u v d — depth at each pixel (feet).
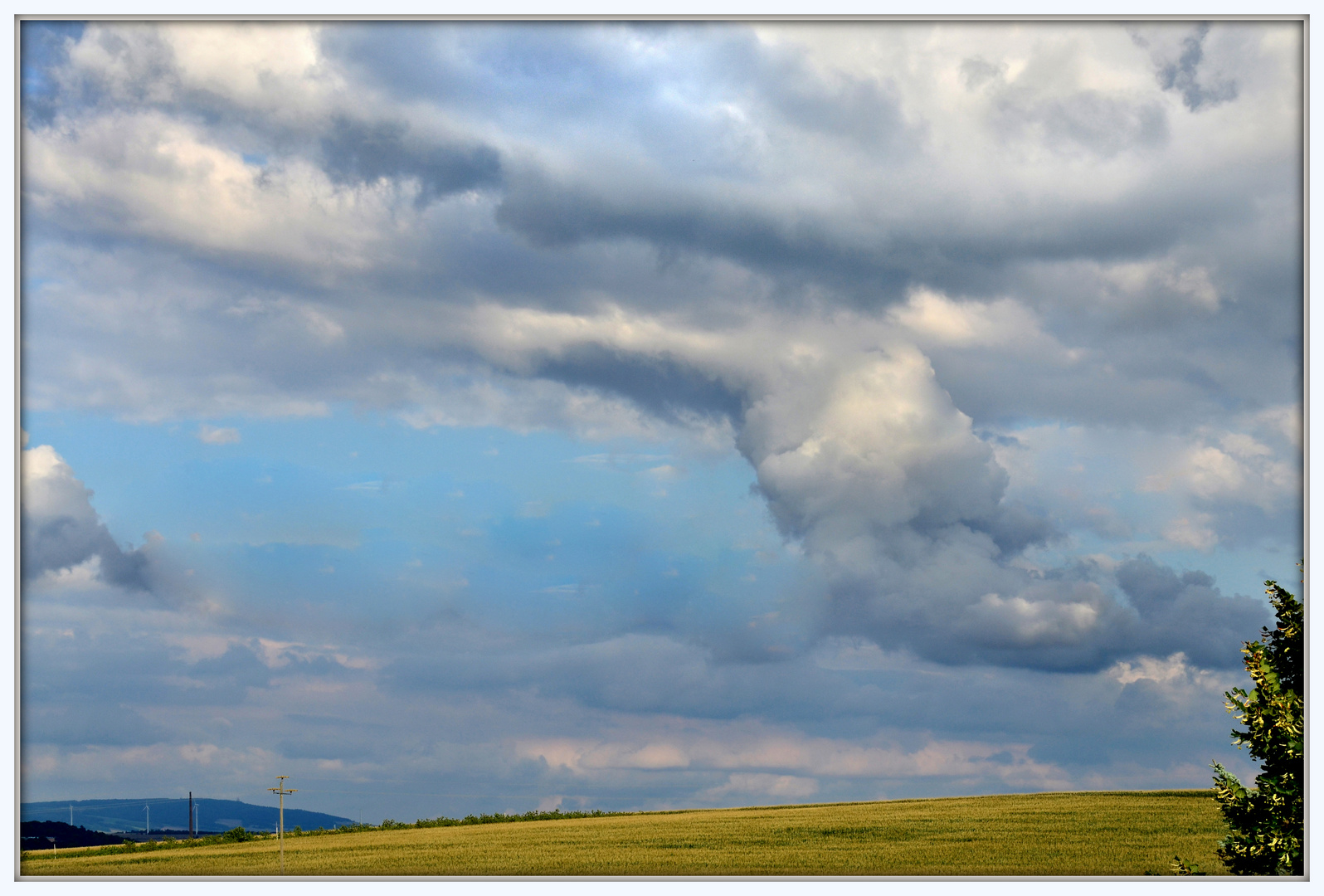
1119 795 188.96
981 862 127.75
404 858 150.71
